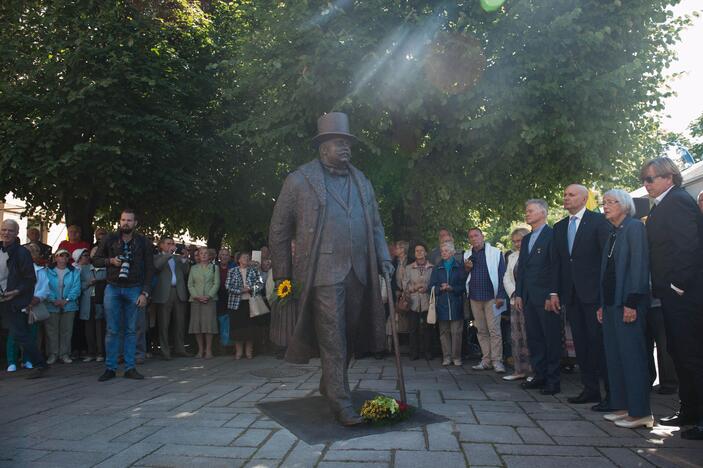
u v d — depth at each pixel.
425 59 9.20
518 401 5.17
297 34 9.75
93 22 11.91
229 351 10.29
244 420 4.38
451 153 10.73
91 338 9.19
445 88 9.54
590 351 5.09
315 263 4.39
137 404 5.18
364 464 3.23
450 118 10.16
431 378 6.61
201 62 14.24
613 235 4.55
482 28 9.73
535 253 5.89
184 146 13.66
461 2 10.00
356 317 4.60
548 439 3.78
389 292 4.59
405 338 10.24
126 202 13.04
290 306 4.57
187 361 8.87
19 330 7.16
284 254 4.61
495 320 7.23
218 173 15.02
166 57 12.95
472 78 9.68
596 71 9.91
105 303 6.98
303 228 4.43
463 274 7.95
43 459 3.45
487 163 10.74
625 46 10.10
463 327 8.95
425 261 8.66
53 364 8.72
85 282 9.23
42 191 12.00
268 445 3.66
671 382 5.74
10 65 11.78
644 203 6.75
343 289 4.41
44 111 11.54
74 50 11.45
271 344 9.99
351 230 4.50
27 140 11.00
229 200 15.45
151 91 12.11
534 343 5.94
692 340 3.99
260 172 15.41
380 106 9.80
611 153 10.70
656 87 10.41
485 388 5.90
